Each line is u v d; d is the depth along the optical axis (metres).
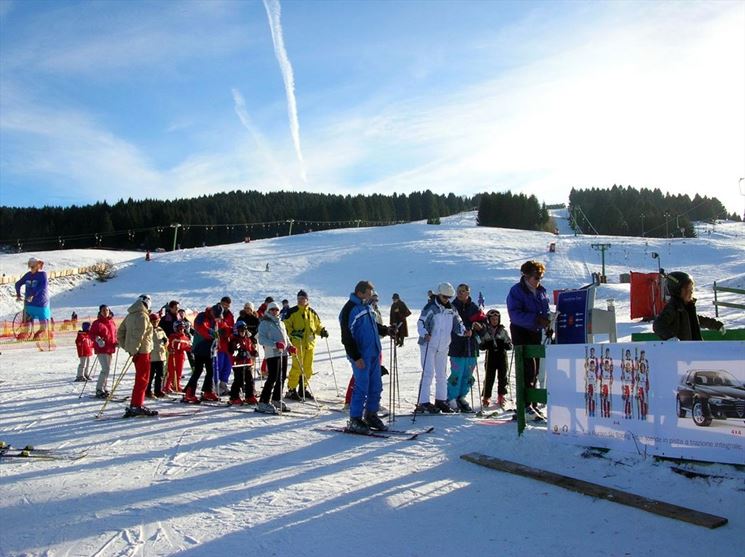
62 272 54.50
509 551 3.65
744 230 96.88
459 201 177.62
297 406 9.49
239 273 54.50
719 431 4.62
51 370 15.38
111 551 3.85
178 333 11.64
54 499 4.91
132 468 5.82
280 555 3.71
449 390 8.80
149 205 119.50
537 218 105.50
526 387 6.43
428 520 4.20
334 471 5.50
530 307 7.14
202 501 4.76
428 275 50.78
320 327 10.60
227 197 144.38
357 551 3.73
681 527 3.88
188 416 8.64
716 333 6.34
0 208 121.12
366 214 129.62
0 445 6.48
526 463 5.44
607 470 5.03
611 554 3.56
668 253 57.91
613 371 5.32
